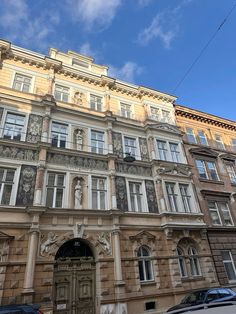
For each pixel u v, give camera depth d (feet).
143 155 68.95
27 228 44.80
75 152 57.62
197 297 40.57
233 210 75.00
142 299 48.01
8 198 47.37
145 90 80.89
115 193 56.80
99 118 67.00
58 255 46.65
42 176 50.90
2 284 38.96
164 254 55.11
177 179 68.13
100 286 45.83
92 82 73.87
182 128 85.66
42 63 67.15
